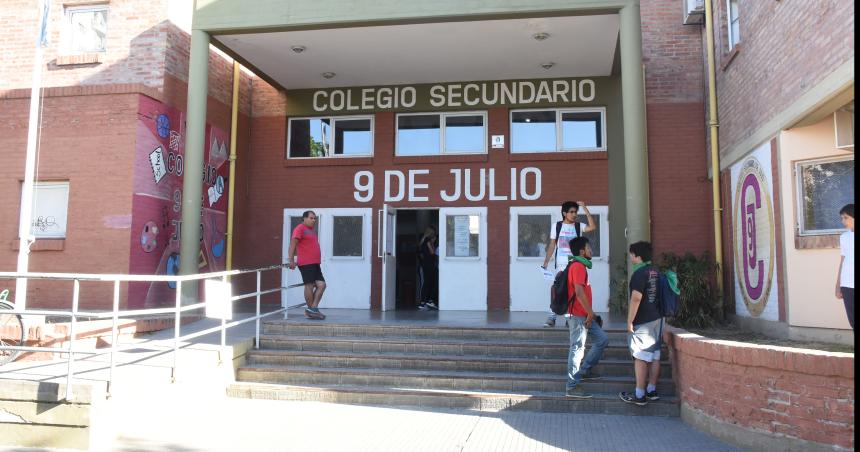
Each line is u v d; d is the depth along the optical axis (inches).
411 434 226.1
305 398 279.4
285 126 487.8
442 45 397.4
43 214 368.5
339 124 488.4
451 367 294.4
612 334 310.5
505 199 457.7
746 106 336.2
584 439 222.1
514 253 452.1
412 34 379.2
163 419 240.4
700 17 420.8
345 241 474.0
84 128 364.8
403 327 325.7
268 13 366.9
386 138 475.2
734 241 362.3
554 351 299.7
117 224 355.3
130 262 353.1
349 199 474.9
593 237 445.7
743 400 213.8
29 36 410.0
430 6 351.6
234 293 463.8
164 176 385.7
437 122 476.1
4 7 414.9
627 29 337.1
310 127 491.8
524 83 461.4
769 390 205.3
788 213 282.8
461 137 472.4
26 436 206.8
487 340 316.5
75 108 367.2
